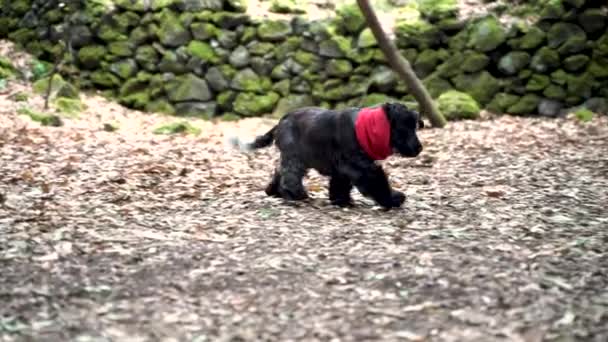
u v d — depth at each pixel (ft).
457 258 19.69
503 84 49.67
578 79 48.62
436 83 50.26
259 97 50.65
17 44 55.42
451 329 15.06
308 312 16.10
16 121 43.06
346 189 26.50
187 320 15.67
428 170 33.91
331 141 25.48
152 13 52.24
